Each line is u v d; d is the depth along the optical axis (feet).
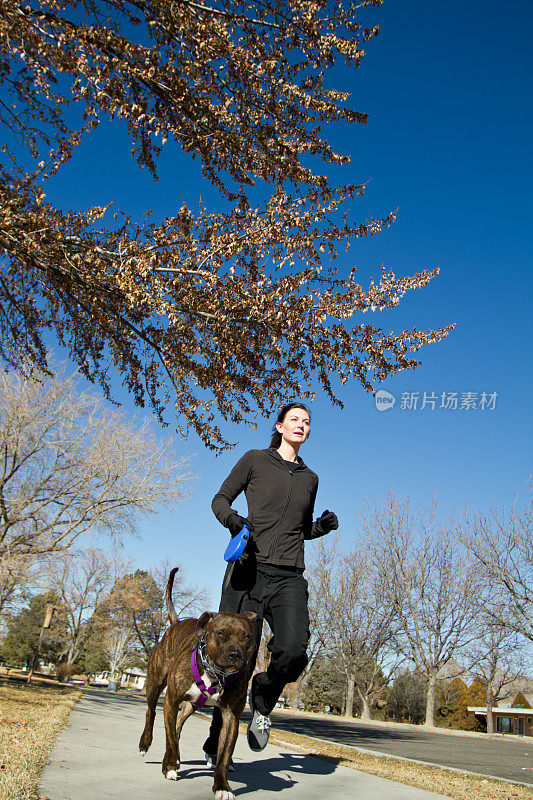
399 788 14.03
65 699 45.32
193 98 21.43
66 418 56.44
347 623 126.11
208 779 11.67
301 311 21.76
